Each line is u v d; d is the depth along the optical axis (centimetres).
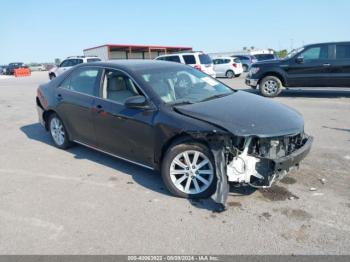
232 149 325
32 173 446
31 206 353
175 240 285
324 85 1027
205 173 351
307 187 377
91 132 466
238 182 335
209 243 280
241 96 437
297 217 316
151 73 427
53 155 521
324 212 323
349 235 286
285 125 345
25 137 645
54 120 547
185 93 416
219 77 2278
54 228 309
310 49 1029
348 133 602
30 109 998
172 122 353
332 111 814
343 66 985
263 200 349
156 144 371
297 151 346
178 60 1725
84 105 463
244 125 326
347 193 362
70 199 366
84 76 486
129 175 429
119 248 276
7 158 512
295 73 1049
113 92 432
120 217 325
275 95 1101
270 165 321
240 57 2744
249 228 300
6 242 288
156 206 345
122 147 421
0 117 866
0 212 342
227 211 329
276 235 288
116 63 454
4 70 4209
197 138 339
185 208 339
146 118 377
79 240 289
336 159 464
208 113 351
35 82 2334
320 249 268
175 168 366
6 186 406
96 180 416
